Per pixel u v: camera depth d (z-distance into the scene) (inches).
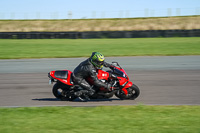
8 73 1439.5
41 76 1343.5
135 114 736.3
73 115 732.7
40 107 816.3
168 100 914.1
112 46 2628.0
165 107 808.9
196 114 734.5
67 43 2957.7
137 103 878.4
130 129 619.5
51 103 888.9
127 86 874.8
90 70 835.4
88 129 621.9
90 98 896.9
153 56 1998.0
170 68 1521.9
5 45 2785.4
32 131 613.0
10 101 921.5
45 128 632.4
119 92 909.8
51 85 1153.4
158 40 3112.7
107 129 620.4
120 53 2166.6
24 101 918.4
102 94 871.7
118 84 882.1
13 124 663.8
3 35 3540.8
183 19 4926.2
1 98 960.9
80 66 860.6
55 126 644.7
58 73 898.1
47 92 1040.2
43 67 1605.6
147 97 952.9
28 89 1089.4
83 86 864.9
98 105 858.8
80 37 3523.6
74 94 871.7
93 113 749.3
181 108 797.2
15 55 2111.2
